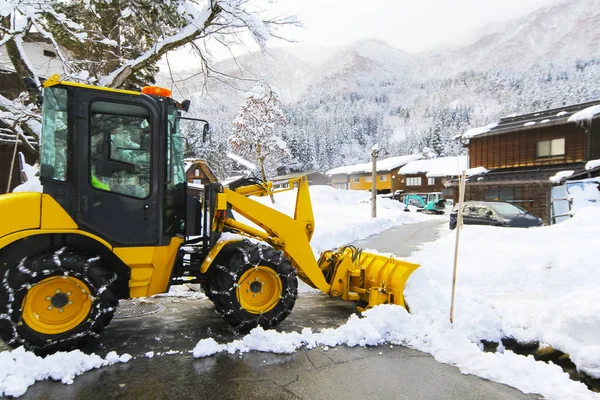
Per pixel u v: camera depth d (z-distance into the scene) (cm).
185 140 500
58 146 380
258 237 498
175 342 418
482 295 606
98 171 395
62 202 378
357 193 3206
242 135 3319
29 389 311
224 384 325
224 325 476
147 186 414
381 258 547
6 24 734
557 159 2114
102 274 381
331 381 333
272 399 303
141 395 305
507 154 2361
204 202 483
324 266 563
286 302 450
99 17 794
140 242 407
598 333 378
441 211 3262
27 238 372
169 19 784
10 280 351
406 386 326
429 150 6525
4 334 353
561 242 898
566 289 618
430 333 423
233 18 808
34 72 793
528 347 434
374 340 415
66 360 339
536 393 316
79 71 849
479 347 419
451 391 319
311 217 538
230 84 922
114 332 448
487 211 1374
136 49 912
